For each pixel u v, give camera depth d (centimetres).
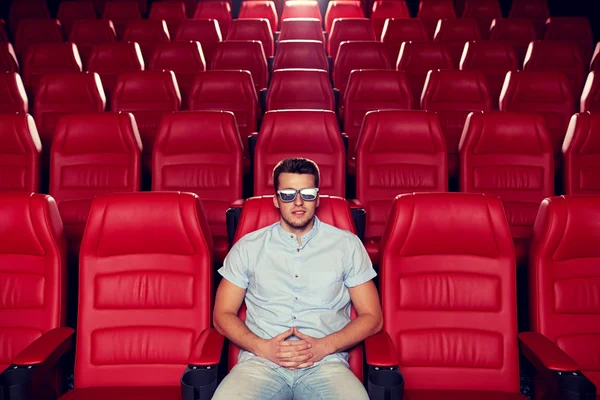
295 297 205
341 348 195
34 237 211
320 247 209
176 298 209
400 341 208
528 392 257
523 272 332
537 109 449
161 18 877
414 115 335
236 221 287
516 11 884
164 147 336
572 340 208
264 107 533
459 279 209
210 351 181
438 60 576
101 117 339
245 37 728
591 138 337
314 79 471
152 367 208
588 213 205
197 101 457
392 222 209
